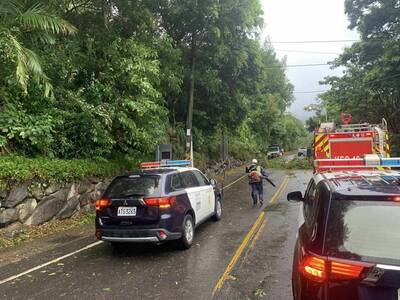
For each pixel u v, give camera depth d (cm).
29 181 999
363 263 323
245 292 564
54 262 759
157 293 575
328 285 331
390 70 2328
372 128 1407
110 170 1360
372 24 2555
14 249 862
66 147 1230
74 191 1176
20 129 1029
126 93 1395
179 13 1981
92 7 1430
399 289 311
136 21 1555
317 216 380
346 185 398
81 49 1390
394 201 355
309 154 1862
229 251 786
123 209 775
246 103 2755
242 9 2130
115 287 607
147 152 1630
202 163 2698
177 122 2384
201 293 566
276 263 695
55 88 1222
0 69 1039
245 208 1320
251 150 4766
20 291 605
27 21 1003
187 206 841
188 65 2278
